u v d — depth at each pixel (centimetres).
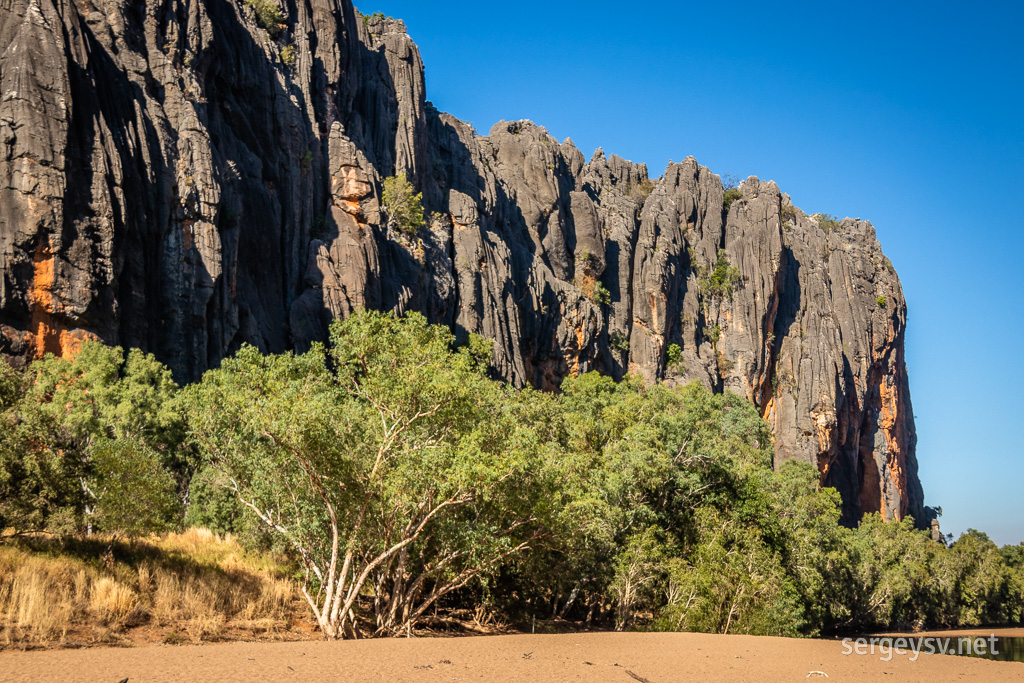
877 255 16762
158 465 2666
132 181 5700
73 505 2350
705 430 5447
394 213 8700
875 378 15588
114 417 3744
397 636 2420
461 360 2806
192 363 5791
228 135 7119
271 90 7800
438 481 2283
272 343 6644
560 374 10638
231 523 3797
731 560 3919
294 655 1631
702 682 1583
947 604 8750
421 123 10369
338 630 2217
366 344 3212
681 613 3572
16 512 2152
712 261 14162
